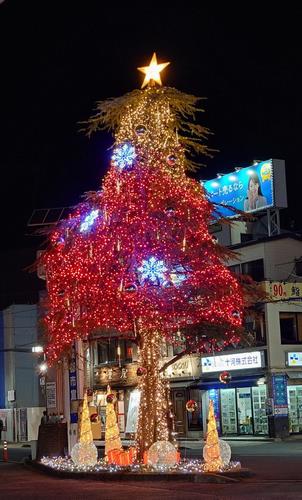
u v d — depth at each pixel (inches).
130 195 764.0
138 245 755.4
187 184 798.5
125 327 799.1
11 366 2186.3
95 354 1956.2
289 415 1486.2
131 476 716.7
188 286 770.8
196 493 589.3
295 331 1520.7
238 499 528.4
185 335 826.2
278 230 1742.1
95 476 752.3
